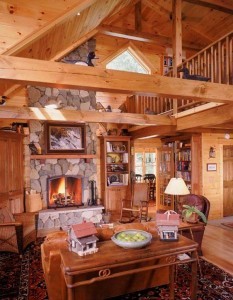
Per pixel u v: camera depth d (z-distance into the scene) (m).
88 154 6.66
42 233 5.84
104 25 6.37
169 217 2.87
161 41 7.03
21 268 3.95
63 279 2.69
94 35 6.72
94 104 6.82
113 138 7.08
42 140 6.18
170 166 7.46
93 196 6.63
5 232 4.49
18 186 5.56
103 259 2.31
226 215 7.41
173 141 7.42
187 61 5.11
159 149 7.91
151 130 6.32
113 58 7.64
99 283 2.96
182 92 3.05
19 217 5.04
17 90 5.93
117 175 7.35
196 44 7.95
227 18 6.95
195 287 2.78
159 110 6.59
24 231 4.89
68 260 2.29
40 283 3.47
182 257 3.24
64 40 4.26
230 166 7.52
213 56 4.41
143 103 7.15
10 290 3.29
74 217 6.21
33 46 3.46
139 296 3.14
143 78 2.81
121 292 3.13
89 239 2.44
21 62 2.25
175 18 5.61
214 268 3.90
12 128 5.57
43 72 2.32
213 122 4.39
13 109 4.50
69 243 2.56
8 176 5.20
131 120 5.25
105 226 3.27
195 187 6.69
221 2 6.47
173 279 3.09
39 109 4.66
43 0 2.47
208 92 3.22
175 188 4.20
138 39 6.88
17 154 5.58
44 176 6.22
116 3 4.54
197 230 4.23
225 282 3.48
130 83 2.73
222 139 7.10
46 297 3.12
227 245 4.92
